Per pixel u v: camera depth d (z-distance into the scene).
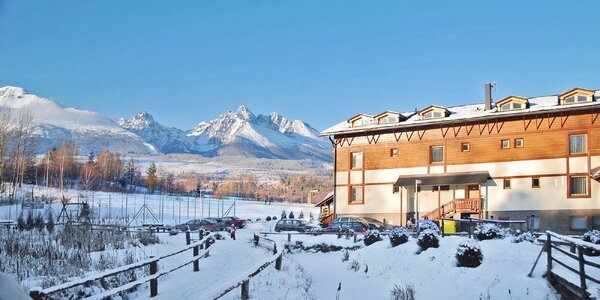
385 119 52.56
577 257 15.16
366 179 52.59
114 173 163.75
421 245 26.11
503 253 21.16
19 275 18.55
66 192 106.94
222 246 32.75
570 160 43.88
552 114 44.88
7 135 96.19
